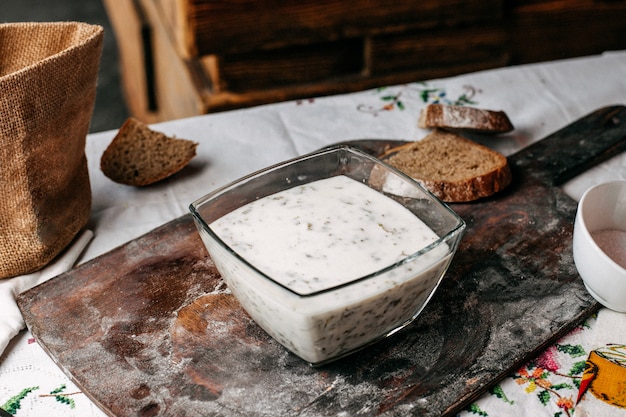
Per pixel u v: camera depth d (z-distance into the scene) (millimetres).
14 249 1081
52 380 945
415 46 2258
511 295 1041
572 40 2408
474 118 1386
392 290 858
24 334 1019
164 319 1005
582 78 1662
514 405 895
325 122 1500
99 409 902
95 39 1095
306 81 2229
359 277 900
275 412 866
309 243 951
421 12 2174
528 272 1083
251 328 990
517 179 1300
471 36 2291
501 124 1394
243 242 956
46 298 1039
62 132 1083
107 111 3215
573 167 1330
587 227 1061
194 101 2199
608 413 875
